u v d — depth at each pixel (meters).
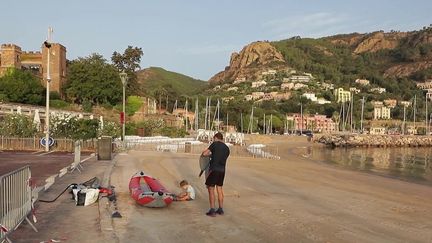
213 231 9.64
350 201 15.09
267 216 11.53
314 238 9.34
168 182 18.33
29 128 35.00
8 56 74.12
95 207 11.50
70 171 19.67
